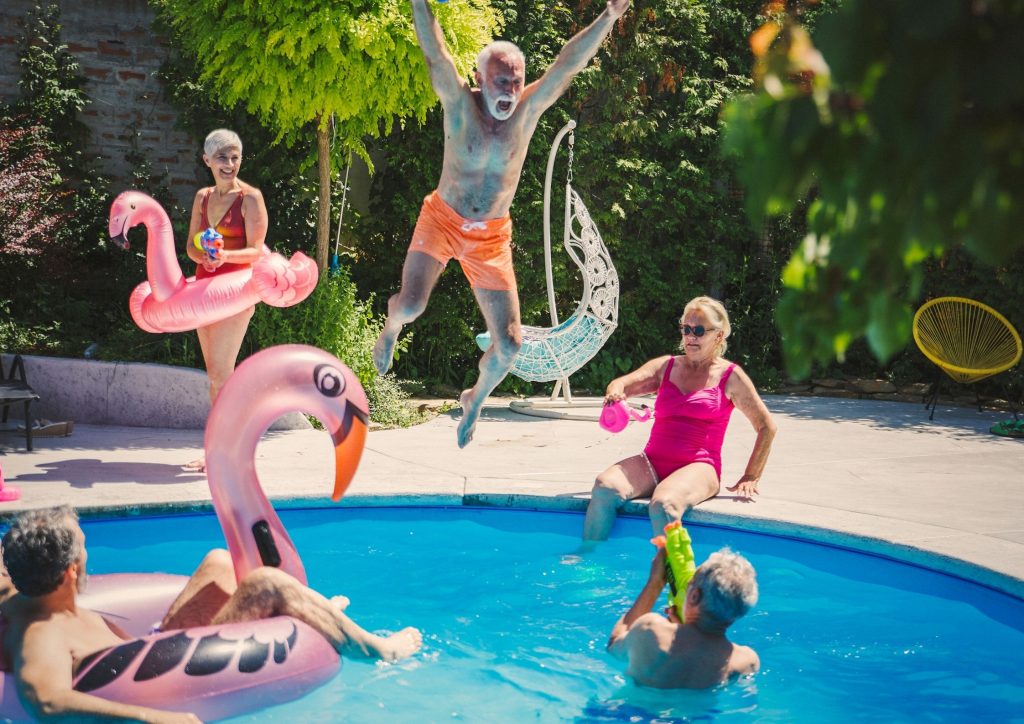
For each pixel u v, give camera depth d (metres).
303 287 6.70
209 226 6.83
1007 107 1.16
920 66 1.13
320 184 9.50
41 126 10.54
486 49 3.99
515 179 4.20
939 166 1.15
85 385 8.50
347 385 4.17
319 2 8.05
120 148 11.26
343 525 6.11
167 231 6.67
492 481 6.61
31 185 10.07
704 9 12.43
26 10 10.85
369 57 8.33
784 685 3.94
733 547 5.75
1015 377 11.09
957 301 10.24
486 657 4.19
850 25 1.18
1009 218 1.17
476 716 3.62
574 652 4.25
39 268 10.52
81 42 11.03
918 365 12.19
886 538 5.36
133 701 3.35
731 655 3.96
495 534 6.03
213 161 6.71
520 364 9.69
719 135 12.34
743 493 6.13
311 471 6.79
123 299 10.99
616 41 11.93
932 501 6.32
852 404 10.90
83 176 11.08
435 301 11.43
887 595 5.10
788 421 9.62
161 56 11.30
